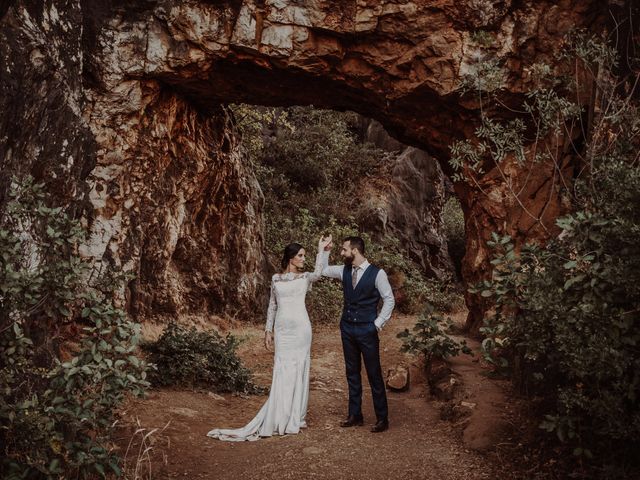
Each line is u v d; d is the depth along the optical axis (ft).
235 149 36.68
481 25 24.99
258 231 40.96
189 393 22.08
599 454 14.17
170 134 29.66
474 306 30.53
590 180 15.81
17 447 11.40
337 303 42.22
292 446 17.19
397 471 15.23
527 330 13.97
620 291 12.30
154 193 29.14
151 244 29.60
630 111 19.63
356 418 19.20
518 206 26.00
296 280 19.58
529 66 25.14
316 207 53.42
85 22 25.64
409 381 23.91
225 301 36.50
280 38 25.68
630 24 21.33
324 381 26.07
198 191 33.35
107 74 25.91
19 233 13.26
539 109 22.36
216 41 25.84
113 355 12.41
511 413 18.02
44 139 16.11
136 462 15.03
